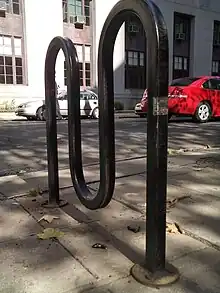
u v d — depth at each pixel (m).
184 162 4.46
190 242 2.19
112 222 2.53
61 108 12.45
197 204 2.86
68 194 3.21
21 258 2.00
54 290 1.70
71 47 2.45
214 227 2.41
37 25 17.84
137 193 3.18
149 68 1.58
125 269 1.87
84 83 20.02
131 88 21.58
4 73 17.45
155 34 1.52
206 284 1.73
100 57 1.92
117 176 3.81
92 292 1.67
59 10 18.41
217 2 25.28
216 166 4.21
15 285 1.74
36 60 17.98
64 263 1.94
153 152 1.64
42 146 6.39
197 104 10.01
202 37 24.75
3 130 9.13
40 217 2.64
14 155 5.52
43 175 3.96
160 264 1.76
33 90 17.98
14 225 2.50
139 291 1.67
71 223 2.52
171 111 9.76
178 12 23.02
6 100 16.98
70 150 2.47
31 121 12.70
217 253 2.05
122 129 8.75
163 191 1.69
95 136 7.62
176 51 23.67
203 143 6.35
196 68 24.69
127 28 20.98
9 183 3.63
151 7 1.53
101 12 19.92
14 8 17.38
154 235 1.72
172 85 10.28
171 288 1.69
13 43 17.55
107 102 1.94
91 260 1.97
